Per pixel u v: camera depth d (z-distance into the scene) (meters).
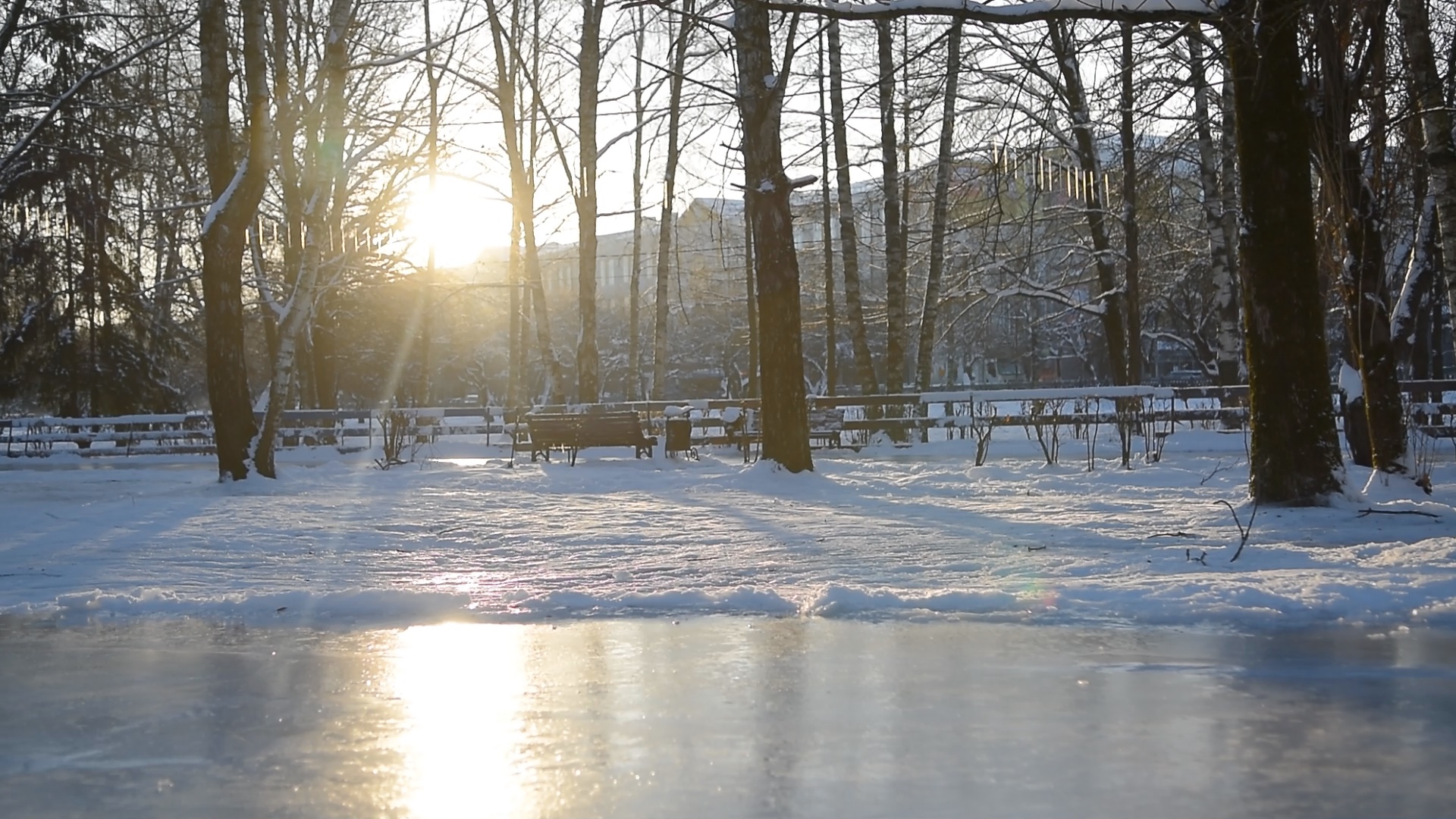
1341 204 13.64
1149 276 35.59
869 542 10.76
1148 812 3.92
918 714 5.19
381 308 47.50
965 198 29.12
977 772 4.36
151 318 37.53
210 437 29.64
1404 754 4.55
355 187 31.00
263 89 18.45
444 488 17.50
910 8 12.46
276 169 24.27
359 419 29.03
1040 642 6.77
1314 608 7.51
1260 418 12.51
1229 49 12.18
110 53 29.70
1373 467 14.47
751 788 4.20
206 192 28.59
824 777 4.32
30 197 33.28
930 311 28.31
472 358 63.28
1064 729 4.94
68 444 34.81
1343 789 4.15
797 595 8.24
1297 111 12.14
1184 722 5.04
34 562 10.41
